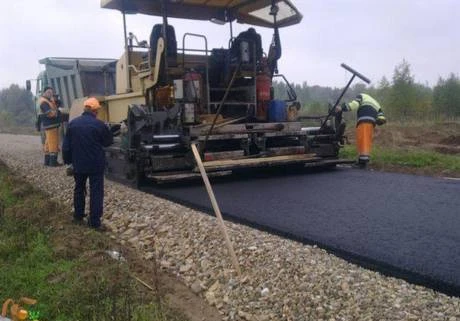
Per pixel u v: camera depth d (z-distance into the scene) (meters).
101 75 11.84
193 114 7.82
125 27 8.90
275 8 8.91
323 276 3.65
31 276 4.11
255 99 8.77
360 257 4.04
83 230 5.40
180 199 6.59
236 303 3.65
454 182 7.32
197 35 8.39
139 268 4.46
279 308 3.43
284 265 3.93
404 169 9.03
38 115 12.34
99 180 5.73
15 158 12.52
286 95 9.63
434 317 2.97
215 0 8.88
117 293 3.68
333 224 5.04
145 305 3.58
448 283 3.40
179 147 7.70
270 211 5.71
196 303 3.82
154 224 5.59
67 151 5.71
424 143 13.49
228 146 8.47
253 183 7.72
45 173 9.43
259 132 8.32
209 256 4.44
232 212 5.74
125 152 7.94
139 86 8.66
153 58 8.20
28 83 14.39
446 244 4.26
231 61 8.59
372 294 3.32
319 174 8.51
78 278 3.96
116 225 5.87
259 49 8.96
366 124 9.20
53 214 6.15
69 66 12.10
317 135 9.08
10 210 6.21
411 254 4.03
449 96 22.31
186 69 8.31
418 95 22.31
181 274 4.35
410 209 5.56
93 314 3.39
